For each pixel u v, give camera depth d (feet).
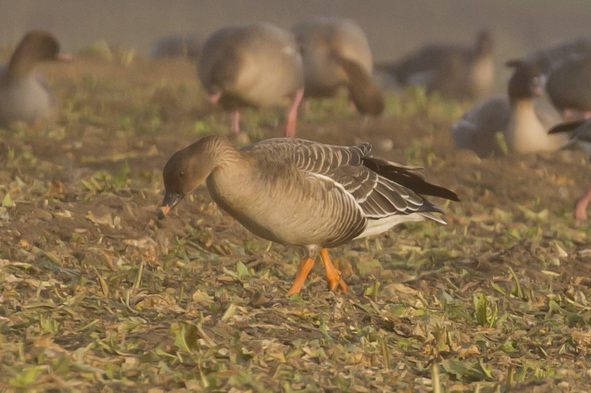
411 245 43.70
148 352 26.50
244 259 38.17
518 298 36.60
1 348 25.41
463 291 36.99
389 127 72.33
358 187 33.78
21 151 53.93
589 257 41.63
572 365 29.45
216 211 44.37
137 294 31.99
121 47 103.40
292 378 26.08
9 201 39.42
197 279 34.68
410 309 33.30
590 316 33.81
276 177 30.96
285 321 30.76
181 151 30.81
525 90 61.46
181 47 124.06
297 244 33.01
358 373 27.02
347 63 73.67
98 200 42.50
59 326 27.96
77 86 83.15
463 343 30.66
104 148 56.29
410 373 27.81
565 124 57.21
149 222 40.91
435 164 59.82
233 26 67.26
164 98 79.66
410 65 119.96
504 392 26.23
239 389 24.61
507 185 55.16
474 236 45.93
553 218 50.90
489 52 118.21
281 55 65.10
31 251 34.81
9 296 30.09
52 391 23.29
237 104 66.39
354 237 34.53
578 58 75.20
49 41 62.54
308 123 74.18
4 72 62.18
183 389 24.34
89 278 33.12
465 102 111.14
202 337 27.50
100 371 24.67
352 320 31.73
